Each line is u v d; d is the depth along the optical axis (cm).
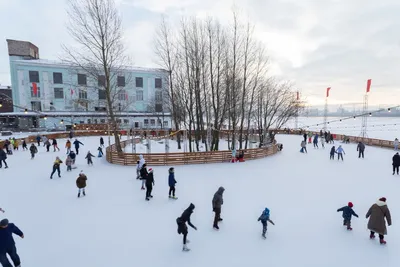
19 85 4469
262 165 1778
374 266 598
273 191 1163
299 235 750
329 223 830
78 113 4575
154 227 797
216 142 2419
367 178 1405
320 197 1082
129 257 634
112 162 1808
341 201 1035
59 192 1131
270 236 743
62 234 749
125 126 4834
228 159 1902
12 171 1538
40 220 843
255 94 2962
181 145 3075
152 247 682
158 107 5088
